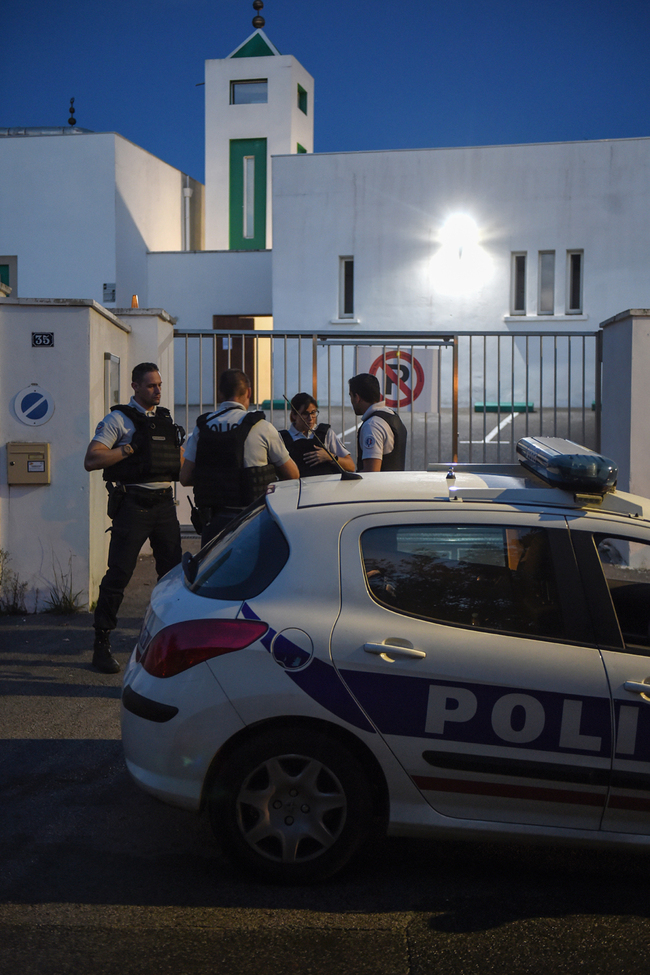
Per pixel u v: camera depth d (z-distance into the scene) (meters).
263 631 3.20
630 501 3.60
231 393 5.50
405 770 3.18
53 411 7.12
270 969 2.79
